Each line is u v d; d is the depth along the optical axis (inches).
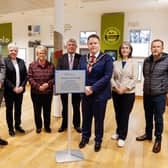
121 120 128.6
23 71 141.3
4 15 329.7
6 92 137.3
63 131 154.0
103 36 306.0
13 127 150.3
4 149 124.2
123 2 239.6
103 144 132.0
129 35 297.9
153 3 243.1
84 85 108.4
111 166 106.4
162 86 119.9
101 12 296.2
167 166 107.0
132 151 123.2
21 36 375.9
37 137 142.4
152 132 143.3
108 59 115.8
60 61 143.4
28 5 240.5
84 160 111.8
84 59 120.8
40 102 147.3
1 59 125.2
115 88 124.5
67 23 328.2
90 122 126.5
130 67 123.5
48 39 354.3
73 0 231.6
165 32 282.2
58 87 106.0
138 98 297.3
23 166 105.7
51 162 109.8
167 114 207.3
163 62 118.7
